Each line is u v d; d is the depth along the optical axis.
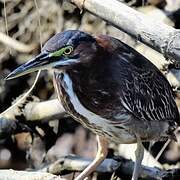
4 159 14.36
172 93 9.87
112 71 9.04
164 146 11.67
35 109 11.09
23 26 13.61
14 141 14.17
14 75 8.55
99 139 9.73
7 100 13.68
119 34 12.52
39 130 11.41
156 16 12.28
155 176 10.16
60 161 10.71
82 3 9.60
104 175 10.45
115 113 9.15
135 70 9.27
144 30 8.98
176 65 10.38
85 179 9.77
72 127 13.77
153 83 9.46
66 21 13.28
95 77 8.95
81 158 10.66
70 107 9.20
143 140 9.68
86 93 9.00
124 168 10.29
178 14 12.21
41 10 13.47
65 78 8.91
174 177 10.10
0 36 13.05
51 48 8.55
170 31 8.88
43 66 8.57
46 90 13.21
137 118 9.30
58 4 13.27
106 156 9.92
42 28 13.45
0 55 13.59
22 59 13.50
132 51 9.45
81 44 8.67
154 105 9.45
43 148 11.64
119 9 9.24
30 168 11.79
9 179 9.08
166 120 9.67
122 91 9.11
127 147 11.57
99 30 12.94
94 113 9.12
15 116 11.12
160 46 8.90
